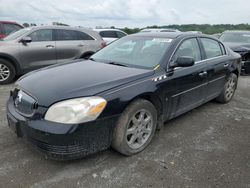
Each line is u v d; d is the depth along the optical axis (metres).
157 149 3.33
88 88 2.78
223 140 3.66
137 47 4.05
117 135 2.94
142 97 3.17
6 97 5.47
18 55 6.77
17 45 6.76
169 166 2.95
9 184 2.56
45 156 2.74
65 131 2.52
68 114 2.56
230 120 4.43
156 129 3.56
